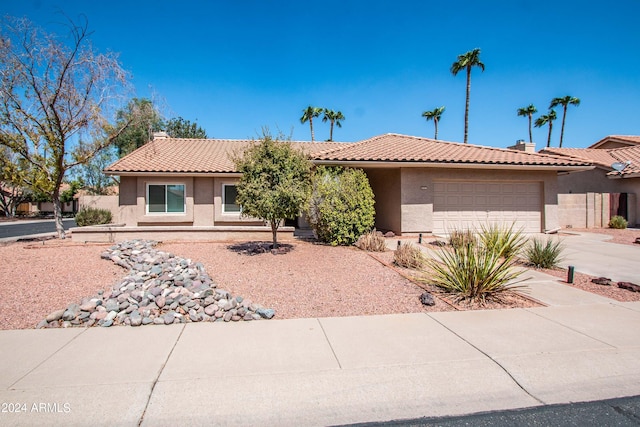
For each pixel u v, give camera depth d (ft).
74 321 19.25
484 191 56.39
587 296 24.91
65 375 13.91
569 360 15.58
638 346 16.93
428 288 25.94
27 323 19.25
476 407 12.50
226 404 12.34
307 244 43.34
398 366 14.94
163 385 13.33
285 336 17.83
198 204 61.52
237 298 21.97
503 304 23.16
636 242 49.08
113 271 29.12
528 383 13.89
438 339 17.56
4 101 42.78
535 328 19.02
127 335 17.78
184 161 63.77
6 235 65.41
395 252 33.91
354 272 30.14
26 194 129.90
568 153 89.56
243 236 46.60
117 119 50.39
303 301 23.18
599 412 12.28
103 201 97.19
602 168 78.28
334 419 11.78
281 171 35.35
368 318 20.38
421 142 63.77
